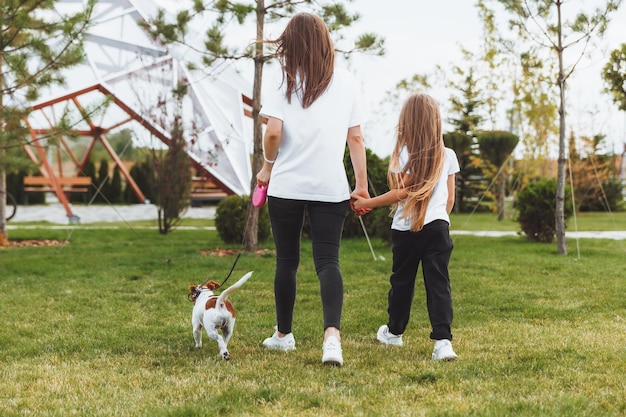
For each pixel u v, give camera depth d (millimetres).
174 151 15969
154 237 15117
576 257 10648
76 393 3707
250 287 7754
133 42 18250
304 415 3193
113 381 3924
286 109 4246
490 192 27016
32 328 5645
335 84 4297
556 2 10953
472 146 27422
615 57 12969
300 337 5195
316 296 7125
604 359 4266
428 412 3184
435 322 4367
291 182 4230
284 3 10508
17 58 9359
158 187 15977
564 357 4340
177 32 10641
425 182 4410
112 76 17531
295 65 4246
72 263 9930
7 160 10438
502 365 4125
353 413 3191
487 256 10695
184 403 3430
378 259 10414
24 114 10094
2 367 4348
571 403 3266
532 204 13312
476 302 6805
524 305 6562
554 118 21781
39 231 16172
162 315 6250
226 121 19234
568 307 6449
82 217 22609
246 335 5273
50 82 9742
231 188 18062
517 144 22297
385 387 3646
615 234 15898
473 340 4992
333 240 4270
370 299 6988
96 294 7355
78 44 9664
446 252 4473
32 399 3582
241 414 3234
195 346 4832
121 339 5184
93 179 30438
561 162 11297
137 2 19500
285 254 4512
